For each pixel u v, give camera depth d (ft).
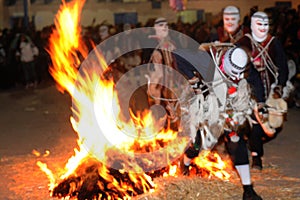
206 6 84.38
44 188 21.90
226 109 19.47
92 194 20.06
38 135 33.17
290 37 46.14
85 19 85.66
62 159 26.66
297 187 21.29
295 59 43.60
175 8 81.20
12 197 21.03
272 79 22.17
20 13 88.99
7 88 59.00
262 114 20.26
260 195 20.33
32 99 49.83
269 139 22.99
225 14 24.35
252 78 20.21
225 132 19.53
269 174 23.06
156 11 88.22
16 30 64.34
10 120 39.24
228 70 19.42
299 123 34.22
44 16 86.22
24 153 28.30
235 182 21.66
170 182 21.29
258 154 23.34
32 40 62.69
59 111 42.24
